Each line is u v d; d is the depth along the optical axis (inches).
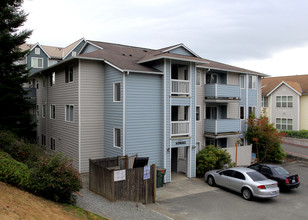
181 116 753.0
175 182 636.1
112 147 661.3
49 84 899.4
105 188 457.7
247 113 948.6
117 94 650.8
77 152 681.6
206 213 442.6
